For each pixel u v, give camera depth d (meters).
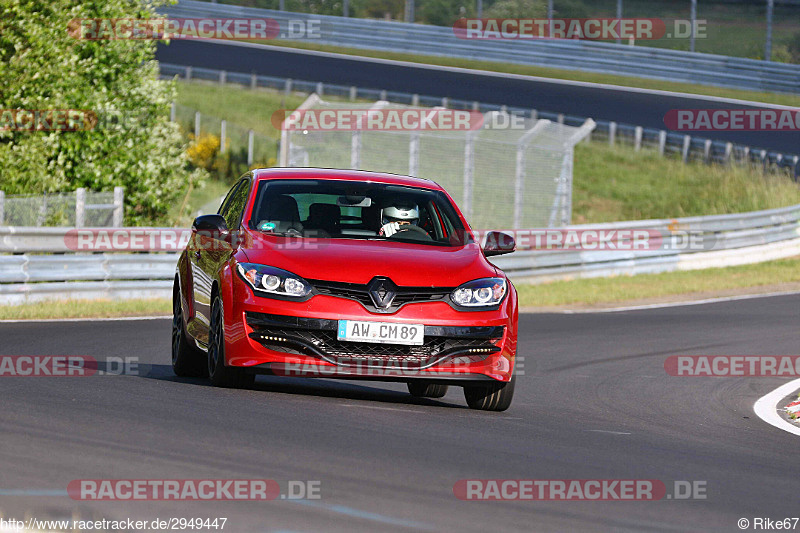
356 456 20.08
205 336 30.08
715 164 141.00
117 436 20.56
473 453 21.42
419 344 26.89
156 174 85.44
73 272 58.94
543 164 104.31
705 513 17.69
